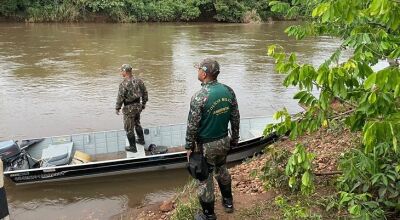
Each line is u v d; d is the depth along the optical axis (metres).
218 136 4.24
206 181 4.39
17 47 22.98
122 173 7.62
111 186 7.44
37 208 6.70
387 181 3.92
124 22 36.81
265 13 41.97
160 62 19.80
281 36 29.73
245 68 18.59
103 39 26.75
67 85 15.41
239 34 30.73
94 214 6.47
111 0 36.69
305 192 3.85
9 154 7.46
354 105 3.39
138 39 27.06
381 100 2.70
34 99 13.61
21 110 12.47
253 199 5.13
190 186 6.04
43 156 7.71
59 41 25.42
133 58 20.67
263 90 15.05
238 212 4.82
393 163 3.94
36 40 25.58
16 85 15.32
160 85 15.60
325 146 6.66
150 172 7.76
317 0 3.96
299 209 4.41
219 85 4.25
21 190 7.24
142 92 8.16
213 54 21.95
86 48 23.22
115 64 19.20
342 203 4.12
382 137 2.41
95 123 11.39
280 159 5.66
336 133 7.02
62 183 7.43
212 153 4.25
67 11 35.22
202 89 4.18
